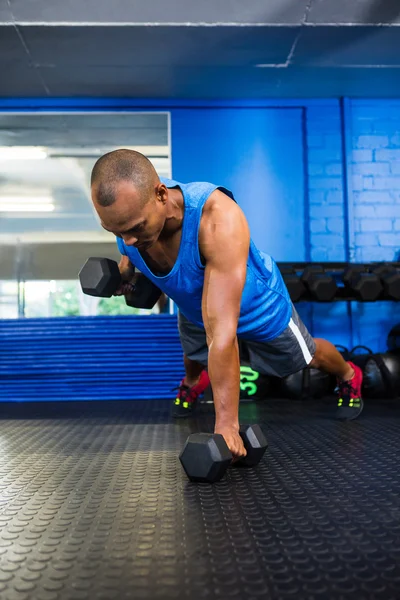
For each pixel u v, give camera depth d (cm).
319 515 107
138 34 311
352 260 392
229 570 81
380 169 401
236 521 104
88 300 395
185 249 143
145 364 361
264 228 396
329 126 400
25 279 394
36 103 394
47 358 361
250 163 398
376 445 181
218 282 137
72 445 188
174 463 157
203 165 397
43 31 307
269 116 399
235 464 149
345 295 353
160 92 386
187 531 98
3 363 361
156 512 110
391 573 80
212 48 328
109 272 179
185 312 176
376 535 96
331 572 80
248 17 304
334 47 330
